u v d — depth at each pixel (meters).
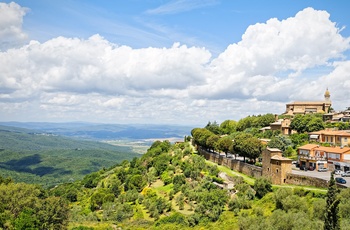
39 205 108.88
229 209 115.88
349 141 164.50
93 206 166.50
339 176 122.94
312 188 108.38
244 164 147.62
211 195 123.75
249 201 114.31
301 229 72.00
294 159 160.62
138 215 139.88
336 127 196.38
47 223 106.19
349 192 83.94
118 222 137.62
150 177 180.00
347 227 65.12
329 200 62.84
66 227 114.69
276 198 102.56
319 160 140.50
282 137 181.12
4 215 104.50
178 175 163.00
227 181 139.38
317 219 79.75
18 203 110.38
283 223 78.31
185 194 141.88
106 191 182.12
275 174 124.06
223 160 168.88
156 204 140.38
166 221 123.50
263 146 151.38
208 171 160.38
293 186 116.19
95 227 126.81
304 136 187.50
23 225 99.44
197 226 111.88
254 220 91.38
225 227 100.19
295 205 93.06
